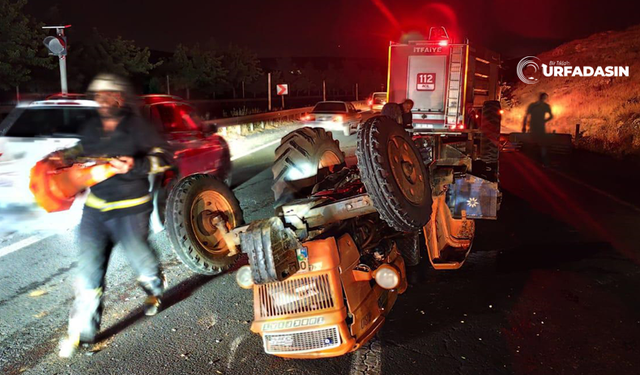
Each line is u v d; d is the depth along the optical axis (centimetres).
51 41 1183
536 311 468
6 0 1902
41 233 681
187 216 384
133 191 414
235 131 2053
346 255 351
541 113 1374
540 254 621
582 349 402
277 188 507
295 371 374
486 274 559
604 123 2159
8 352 404
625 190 993
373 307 369
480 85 1348
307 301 342
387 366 378
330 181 469
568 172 1216
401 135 375
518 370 373
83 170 389
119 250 641
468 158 618
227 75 4269
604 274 556
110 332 438
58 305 486
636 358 389
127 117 406
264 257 306
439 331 432
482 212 615
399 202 333
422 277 551
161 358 396
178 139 765
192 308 483
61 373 377
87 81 2498
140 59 2733
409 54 1205
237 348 409
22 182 642
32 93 2244
